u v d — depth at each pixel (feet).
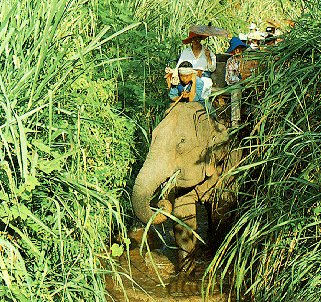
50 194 14.83
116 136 20.43
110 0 26.66
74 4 17.83
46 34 13.64
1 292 12.66
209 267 17.20
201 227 24.67
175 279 19.93
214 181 20.31
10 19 14.52
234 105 20.42
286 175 17.85
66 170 15.65
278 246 16.67
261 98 19.71
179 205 20.10
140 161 24.67
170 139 19.13
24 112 13.89
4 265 12.66
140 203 18.28
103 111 19.08
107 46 25.05
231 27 39.52
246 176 19.75
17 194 13.01
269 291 16.52
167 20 33.12
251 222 17.60
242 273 16.97
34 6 15.14
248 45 25.17
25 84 13.76
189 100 20.53
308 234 16.78
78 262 14.89
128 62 25.11
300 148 16.42
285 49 19.22
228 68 21.83
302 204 16.57
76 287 14.29
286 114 18.31
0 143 12.87
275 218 17.08
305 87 17.43
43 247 14.67
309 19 19.95
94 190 15.60
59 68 14.85
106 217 19.61
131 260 21.50
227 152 20.30
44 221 14.67
